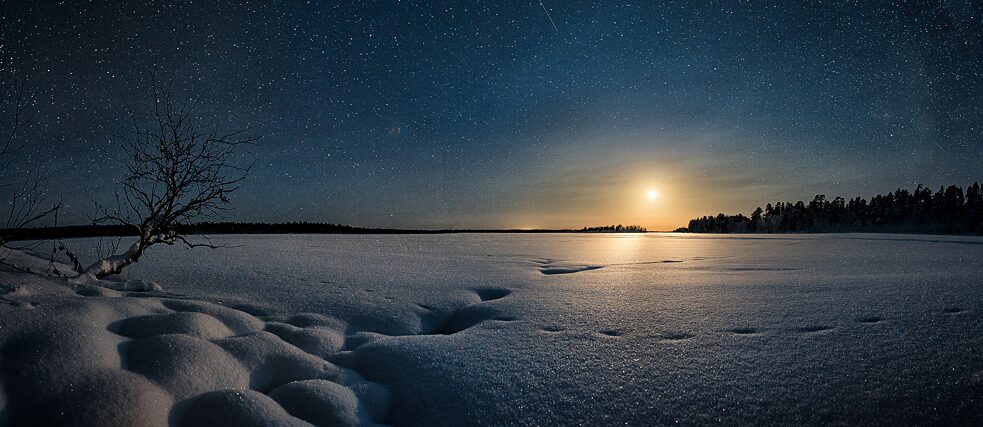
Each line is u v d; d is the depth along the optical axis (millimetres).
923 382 3346
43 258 7340
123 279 6633
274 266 9109
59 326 3367
